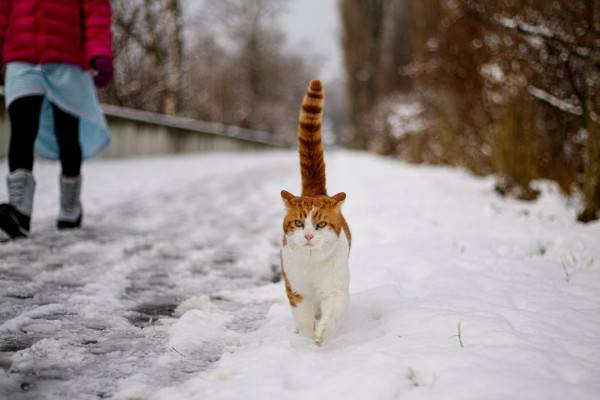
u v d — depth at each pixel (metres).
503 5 6.63
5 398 1.81
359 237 4.70
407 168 13.72
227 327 2.57
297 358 2.12
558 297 2.78
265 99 32.78
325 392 1.80
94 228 4.67
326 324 2.31
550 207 6.16
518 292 2.87
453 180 9.57
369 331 2.44
